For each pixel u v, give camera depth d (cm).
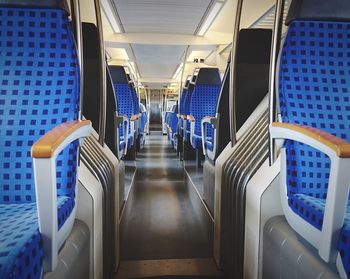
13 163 125
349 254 89
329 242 95
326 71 150
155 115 2191
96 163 186
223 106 294
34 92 131
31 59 133
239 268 181
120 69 491
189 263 223
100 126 228
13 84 131
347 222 97
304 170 133
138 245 252
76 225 142
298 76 149
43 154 83
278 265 137
